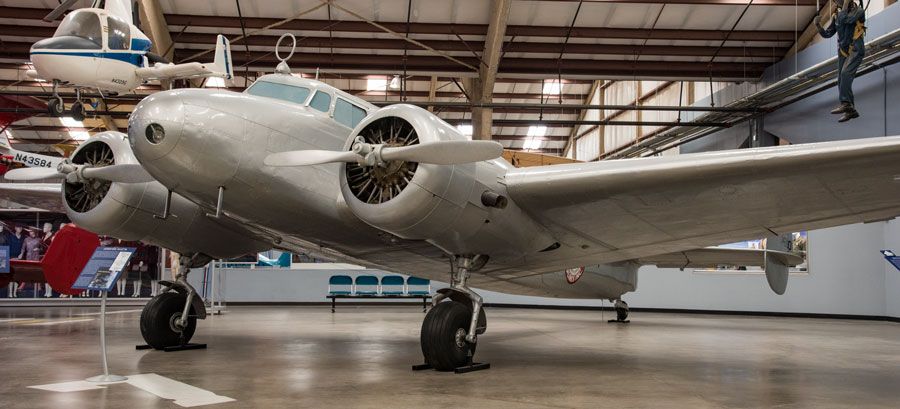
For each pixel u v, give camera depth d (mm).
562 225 6320
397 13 16406
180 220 7453
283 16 16531
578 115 30734
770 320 14945
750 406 4652
